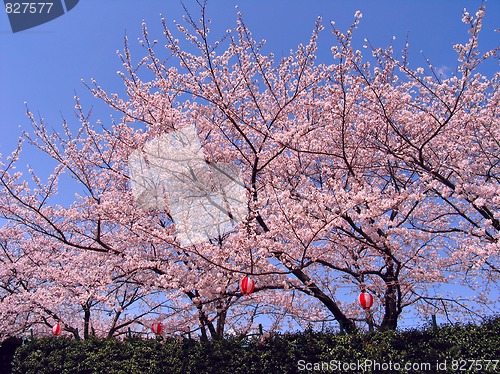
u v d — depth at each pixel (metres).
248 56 8.05
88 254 10.27
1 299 12.00
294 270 6.75
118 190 10.14
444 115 7.37
